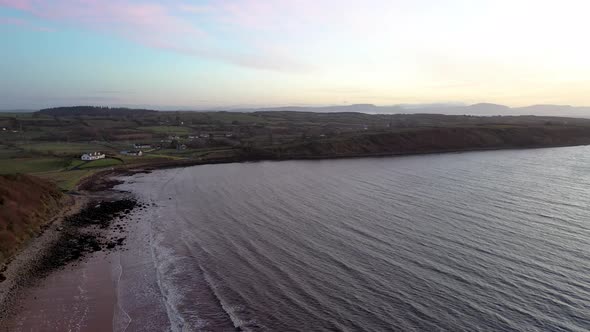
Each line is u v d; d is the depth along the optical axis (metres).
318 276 36.38
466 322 28.25
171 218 57.78
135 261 41.56
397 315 29.44
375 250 42.28
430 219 53.09
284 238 47.06
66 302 32.66
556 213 54.78
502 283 33.88
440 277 35.34
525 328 27.30
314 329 28.00
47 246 45.00
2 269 37.50
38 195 58.22
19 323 29.23
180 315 30.58
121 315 30.75
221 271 38.19
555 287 32.91
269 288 34.31
